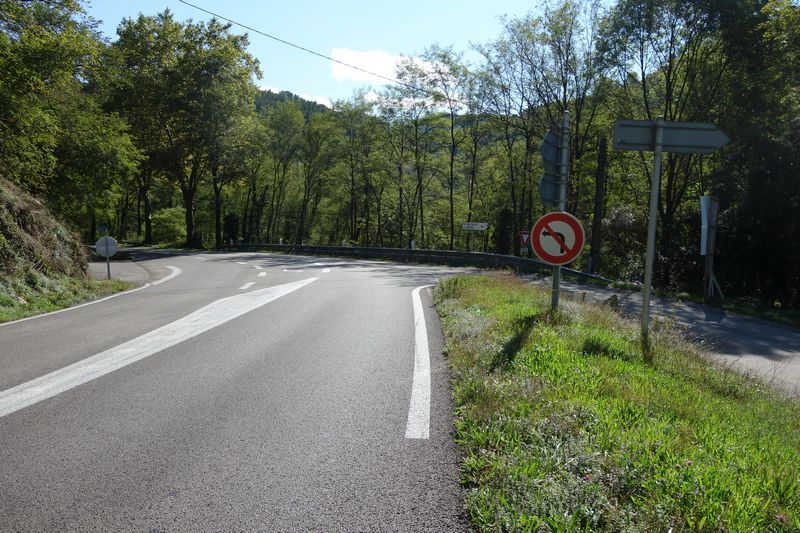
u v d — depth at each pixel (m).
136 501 2.87
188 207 48.28
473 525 2.62
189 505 2.83
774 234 21.25
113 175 28.59
